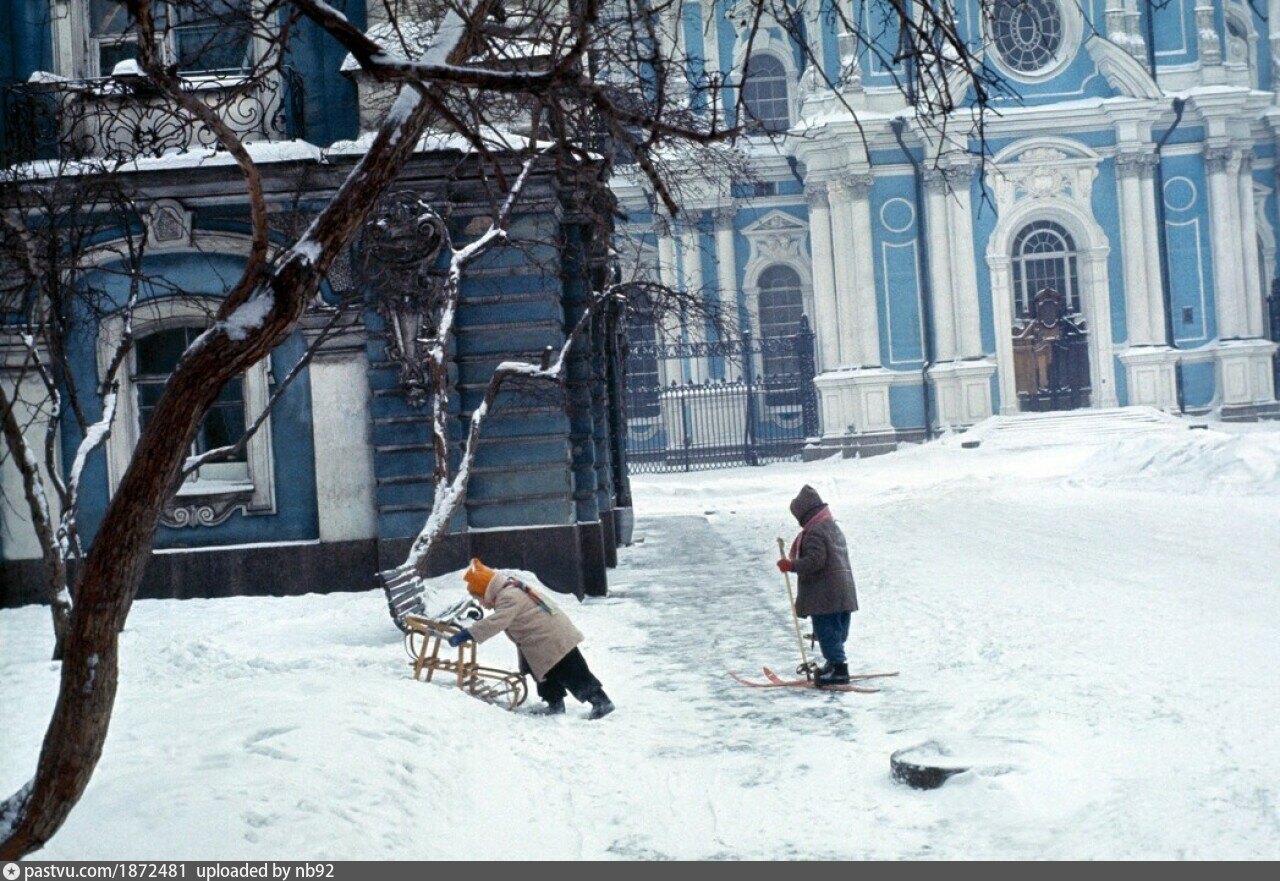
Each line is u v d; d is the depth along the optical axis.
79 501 17.41
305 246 5.23
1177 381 50.41
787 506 34.72
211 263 17.36
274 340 5.16
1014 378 49.91
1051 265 50.84
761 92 53.41
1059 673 10.17
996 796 6.98
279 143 16.53
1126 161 49.84
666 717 9.85
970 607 14.21
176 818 5.96
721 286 52.81
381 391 17.09
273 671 11.51
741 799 7.47
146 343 17.62
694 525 30.61
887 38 49.78
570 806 7.41
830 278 50.97
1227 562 16.95
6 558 17.48
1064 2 50.34
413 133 5.45
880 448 49.38
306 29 17.44
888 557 19.97
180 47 17.12
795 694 10.46
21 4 17.53
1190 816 6.45
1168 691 9.22
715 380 53.09
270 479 17.62
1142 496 28.36
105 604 4.97
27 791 5.00
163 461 5.03
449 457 17.06
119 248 17.20
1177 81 51.22
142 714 8.41
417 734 8.05
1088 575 16.42
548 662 9.89
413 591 13.50
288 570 17.42
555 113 6.23
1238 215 50.91
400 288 16.27
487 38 6.31
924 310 50.06
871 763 8.07
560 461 17.08
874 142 49.78
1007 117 49.53
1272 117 53.16
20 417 17.23
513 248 16.89
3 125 16.88
